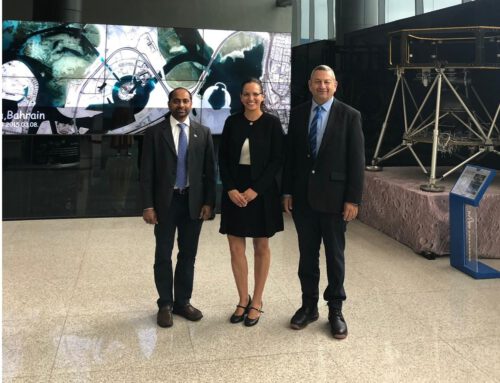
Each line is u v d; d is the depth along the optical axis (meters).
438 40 4.93
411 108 5.71
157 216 2.73
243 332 2.71
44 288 3.37
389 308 3.06
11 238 4.66
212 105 5.50
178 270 2.90
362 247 4.46
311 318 2.83
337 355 2.46
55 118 5.13
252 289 3.40
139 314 2.96
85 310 3.01
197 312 2.88
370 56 5.90
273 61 5.55
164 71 5.32
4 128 5.02
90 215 5.55
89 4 5.03
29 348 2.50
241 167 2.69
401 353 2.48
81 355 2.43
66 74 5.08
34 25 4.92
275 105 5.62
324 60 6.04
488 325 2.82
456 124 4.99
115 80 5.22
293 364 2.37
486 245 4.13
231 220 2.74
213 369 2.31
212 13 5.35
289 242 4.64
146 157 2.71
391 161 5.94
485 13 4.75
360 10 6.00
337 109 2.62
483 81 5.04
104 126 5.29
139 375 2.25
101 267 3.85
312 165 2.65
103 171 5.47
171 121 2.74
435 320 2.88
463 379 2.24
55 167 5.37
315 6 5.94
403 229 4.53
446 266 3.92
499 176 4.99
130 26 5.16
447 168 5.68
